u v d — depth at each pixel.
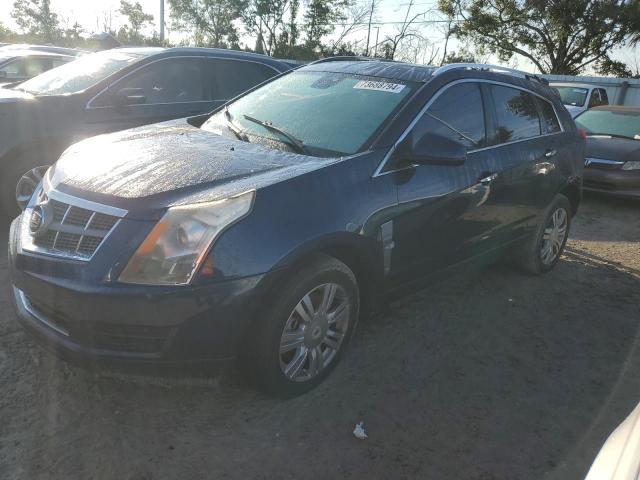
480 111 3.96
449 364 3.43
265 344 2.67
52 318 2.62
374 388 3.11
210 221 2.48
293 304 2.71
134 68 5.48
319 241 2.73
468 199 3.71
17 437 2.51
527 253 4.86
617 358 3.68
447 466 2.56
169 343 2.43
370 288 3.24
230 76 6.26
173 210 2.47
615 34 27.84
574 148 5.04
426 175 3.37
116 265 2.41
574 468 2.61
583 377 3.41
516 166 4.18
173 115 5.73
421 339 3.71
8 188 4.84
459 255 3.83
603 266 5.55
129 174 2.79
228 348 2.55
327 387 3.08
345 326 3.09
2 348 3.17
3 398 2.76
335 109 3.55
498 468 2.58
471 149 3.81
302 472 2.46
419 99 3.47
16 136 4.77
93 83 5.27
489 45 30.86
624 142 8.54
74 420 2.65
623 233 6.93
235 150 3.21
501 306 4.35
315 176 2.84
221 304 2.45
